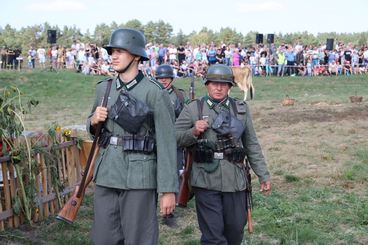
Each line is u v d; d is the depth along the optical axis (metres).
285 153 10.67
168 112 3.77
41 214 6.28
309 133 13.04
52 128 6.49
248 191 4.61
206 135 4.52
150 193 3.76
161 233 6.14
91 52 30.05
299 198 7.43
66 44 60.84
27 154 5.93
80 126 14.22
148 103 3.74
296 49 31.88
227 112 4.58
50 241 5.73
